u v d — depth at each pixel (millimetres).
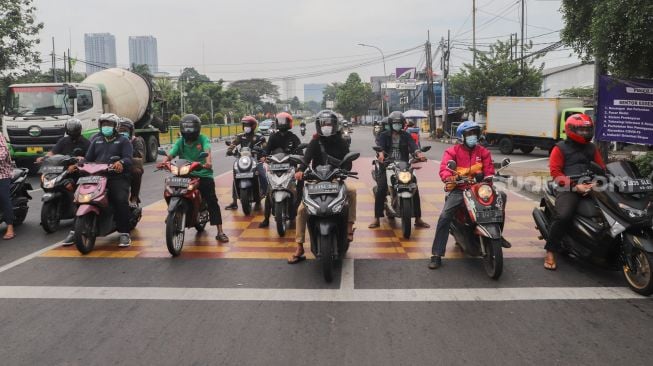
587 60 11898
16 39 21000
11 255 6309
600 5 9961
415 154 7320
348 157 5773
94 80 17703
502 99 25281
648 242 4738
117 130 6711
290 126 8156
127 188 6676
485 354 3658
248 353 3686
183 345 3818
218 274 5535
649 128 10750
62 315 4395
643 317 4316
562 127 22578
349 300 4738
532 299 4750
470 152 5875
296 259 5949
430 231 7547
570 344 3814
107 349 3756
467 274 5516
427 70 39625
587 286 5098
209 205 6871
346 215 5562
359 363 3527
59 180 7297
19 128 14438
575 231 5441
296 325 4172
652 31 9156
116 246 6727
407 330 4070
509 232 7430
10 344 3844
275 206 7133
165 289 5043
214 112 66625
